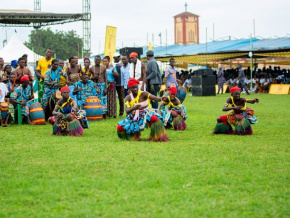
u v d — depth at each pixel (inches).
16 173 296.7
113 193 251.4
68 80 624.4
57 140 429.7
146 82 653.9
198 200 239.0
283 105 869.8
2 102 557.6
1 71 642.2
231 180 274.1
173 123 501.4
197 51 1738.4
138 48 925.2
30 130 517.0
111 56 887.1
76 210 225.8
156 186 262.5
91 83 606.2
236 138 435.5
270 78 1461.6
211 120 604.1
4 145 402.9
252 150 367.2
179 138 438.0
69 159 335.6
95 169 303.9
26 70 600.7
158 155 346.0
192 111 756.0
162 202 235.5
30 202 238.1
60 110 476.1
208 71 1301.7
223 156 342.0
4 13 1309.1
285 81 1425.9
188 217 215.2
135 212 222.4
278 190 255.4
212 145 391.2
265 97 1161.4
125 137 428.8
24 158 341.7
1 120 557.6
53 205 233.9
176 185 263.9
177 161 325.1
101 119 615.5
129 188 259.4
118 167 308.3
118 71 671.1
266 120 600.1
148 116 416.5
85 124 480.4
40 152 364.8
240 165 313.1
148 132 487.5
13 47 1307.8
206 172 293.0
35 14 1338.6
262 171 296.2
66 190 256.5
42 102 609.6
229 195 246.5
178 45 2060.8
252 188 258.5
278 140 421.4
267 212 221.6
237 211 223.6
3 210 227.3
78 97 601.6
